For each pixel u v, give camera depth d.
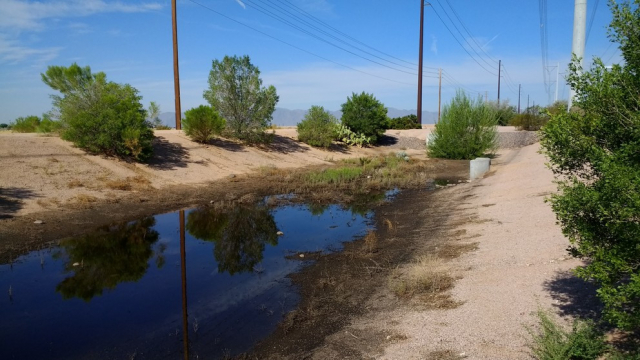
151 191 17.77
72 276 8.89
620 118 3.92
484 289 6.89
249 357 5.56
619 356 4.16
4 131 31.98
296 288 8.04
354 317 6.58
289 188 20.17
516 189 16.17
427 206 15.81
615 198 3.58
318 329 6.26
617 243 3.89
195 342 6.02
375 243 11.02
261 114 30.31
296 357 5.48
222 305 7.33
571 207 4.05
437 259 9.02
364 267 9.09
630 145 3.68
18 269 9.31
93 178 17.44
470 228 11.45
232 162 25.50
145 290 8.08
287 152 31.97
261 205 16.73
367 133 41.19
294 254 10.31
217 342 6.01
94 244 11.26
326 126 36.06
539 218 10.99
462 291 6.97
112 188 16.95
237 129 30.09
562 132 4.18
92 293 7.96
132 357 5.63
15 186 14.87
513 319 5.62
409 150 41.41
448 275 7.85
